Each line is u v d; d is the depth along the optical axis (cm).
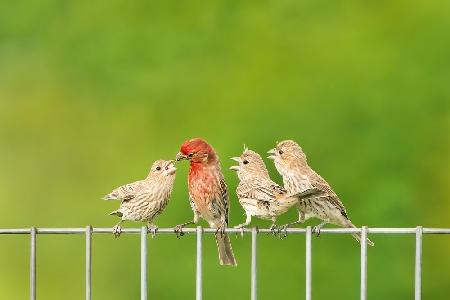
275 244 1956
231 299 1966
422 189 2002
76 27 2367
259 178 1065
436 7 2111
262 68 2167
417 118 2025
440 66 2062
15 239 2225
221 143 2055
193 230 886
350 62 2083
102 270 2156
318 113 2047
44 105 2348
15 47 2394
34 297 870
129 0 2347
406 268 1950
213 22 2286
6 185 2312
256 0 2280
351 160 2008
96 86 2331
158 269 2014
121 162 2259
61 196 2291
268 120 2066
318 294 1953
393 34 2117
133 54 2309
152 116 2256
